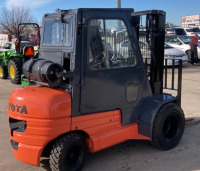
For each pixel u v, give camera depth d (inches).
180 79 191.2
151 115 164.6
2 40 789.2
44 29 165.9
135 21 162.2
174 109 173.6
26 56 386.9
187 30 951.6
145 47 180.9
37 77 145.2
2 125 232.8
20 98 139.3
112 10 151.5
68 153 142.6
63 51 147.0
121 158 169.2
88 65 142.4
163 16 180.1
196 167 156.4
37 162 137.8
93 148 148.3
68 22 144.3
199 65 603.2
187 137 199.3
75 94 139.2
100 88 148.6
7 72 488.1
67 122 137.7
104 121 153.3
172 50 565.6
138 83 166.4
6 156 175.0
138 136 167.3
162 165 159.3
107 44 150.3
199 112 258.2
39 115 133.2
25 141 138.2
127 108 163.3
